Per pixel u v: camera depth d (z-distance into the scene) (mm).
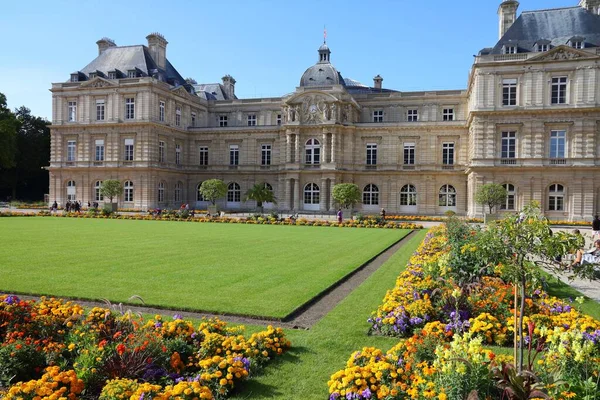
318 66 75625
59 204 73500
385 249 28969
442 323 12422
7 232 35281
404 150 69000
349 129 69500
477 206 56812
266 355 10461
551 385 7383
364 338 12086
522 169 55281
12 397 7758
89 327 10844
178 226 44156
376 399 8188
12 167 86375
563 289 17953
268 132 74125
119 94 69750
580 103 53219
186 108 77938
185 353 10320
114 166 69875
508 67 55406
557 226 50312
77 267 20641
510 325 11875
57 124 72875
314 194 70188
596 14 57000
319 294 16625
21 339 10172
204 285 17562
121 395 7672
